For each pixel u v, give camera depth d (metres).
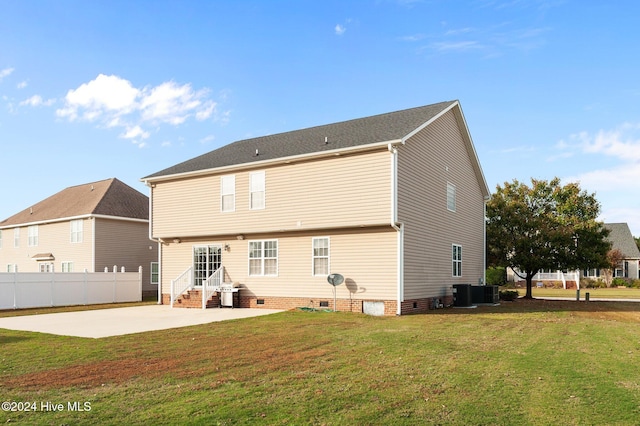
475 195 28.20
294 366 9.45
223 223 23.41
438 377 8.54
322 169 20.59
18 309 24.14
